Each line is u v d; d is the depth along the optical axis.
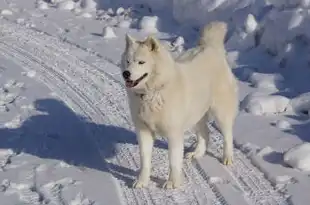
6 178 6.64
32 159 7.17
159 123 6.07
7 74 10.41
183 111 6.11
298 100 8.48
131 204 6.11
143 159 6.41
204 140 7.18
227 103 6.83
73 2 15.59
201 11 12.41
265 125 7.96
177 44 11.74
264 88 9.34
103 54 11.41
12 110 8.85
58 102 9.12
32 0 16.36
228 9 11.94
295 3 10.68
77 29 13.30
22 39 12.57
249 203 6.04
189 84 6.19
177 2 13.06
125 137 7.88
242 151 7.27
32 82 10.03
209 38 6.82
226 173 6.73
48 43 12.26
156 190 6.38
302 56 9.94
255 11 11.43
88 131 8.09
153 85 5.83
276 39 10.52
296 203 5.96
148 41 5.74
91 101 9.19
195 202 6.12
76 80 10.09
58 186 6.46
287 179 6.48
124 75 5.68
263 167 6.77
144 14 14.12
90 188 6.37
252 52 10.75
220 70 6.73
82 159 7.18
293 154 6.73
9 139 7.82
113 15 14.45
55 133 8.04
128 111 8.77
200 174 6.75
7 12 14.83
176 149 6.23
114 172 6.84
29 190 6.43
